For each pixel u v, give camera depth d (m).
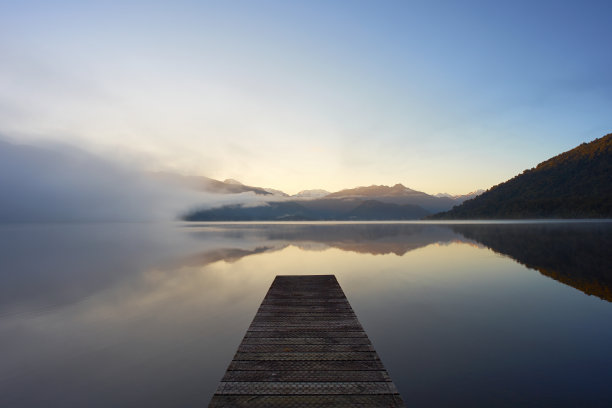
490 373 5.36
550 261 16.95
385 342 6.73
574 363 5.67
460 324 7.78
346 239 37.09
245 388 4.00
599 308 8.88
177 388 5.11
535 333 7.11
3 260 20.36
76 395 4.92
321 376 4.27
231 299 10.44
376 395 3.86
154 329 7.71
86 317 8.60
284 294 8.88
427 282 12.62
